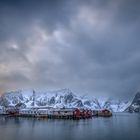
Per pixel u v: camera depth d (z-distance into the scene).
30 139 104.38
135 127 165.25
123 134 122.06
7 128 156.50
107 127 165.00
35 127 164.12
